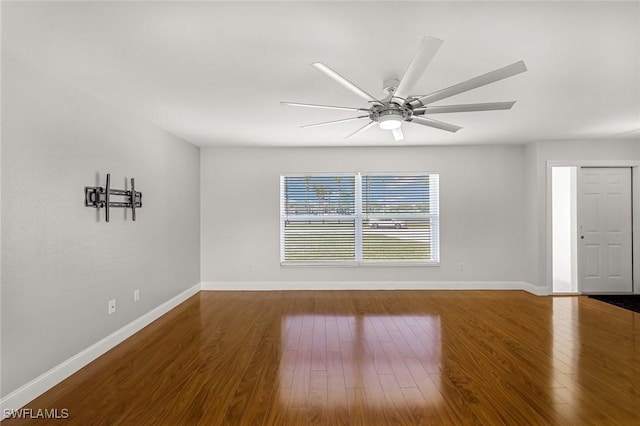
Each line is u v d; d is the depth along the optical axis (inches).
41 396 94.3
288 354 120.8
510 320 156.6
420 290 215.0
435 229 219.8
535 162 202.7
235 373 106.8
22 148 91.7
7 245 87.2
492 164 215.2
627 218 204.8
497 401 90.4
